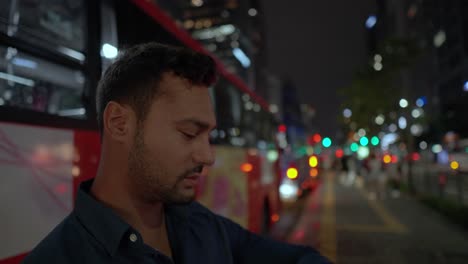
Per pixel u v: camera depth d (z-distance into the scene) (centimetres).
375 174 1903
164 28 354
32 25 220
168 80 79
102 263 71
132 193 82
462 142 2706
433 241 661
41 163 202
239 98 570
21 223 186
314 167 1572
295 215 958
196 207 102
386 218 895
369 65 2095
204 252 91
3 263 174
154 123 78
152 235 85
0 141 181
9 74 233
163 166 78
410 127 1633
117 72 82
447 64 5731
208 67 82
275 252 101
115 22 282
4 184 180
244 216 542
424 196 1168
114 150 82
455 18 5391
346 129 3609
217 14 10581
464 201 1013
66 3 247
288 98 9319
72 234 73
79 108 251
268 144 744
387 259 561
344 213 974
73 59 241
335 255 582
